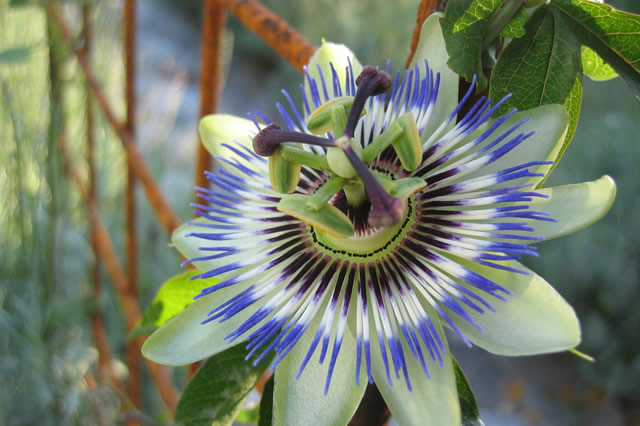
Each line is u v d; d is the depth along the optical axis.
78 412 0.45
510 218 0.16
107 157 0.58
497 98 0.17
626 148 0.77
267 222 0.18
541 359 0.82
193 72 1.15
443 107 0.17
